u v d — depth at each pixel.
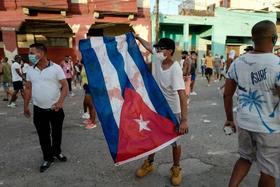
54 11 19.23
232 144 5.44
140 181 4.01
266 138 2.64
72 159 4.82
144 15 21.89
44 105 4.33
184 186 3.85
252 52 2.75
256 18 25.42
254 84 2.66
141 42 4.02
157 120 3.77
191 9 26.56
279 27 26.19
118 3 20.36
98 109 3.71
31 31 20.98
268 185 2.78
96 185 3.92
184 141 5.61
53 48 21.72
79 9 19.89
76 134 6.27
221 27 24.88
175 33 25.20
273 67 2.55
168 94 3.77
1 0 18.14
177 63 3.72
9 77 11.16
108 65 3.84
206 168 4.39
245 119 2.74
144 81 3.84
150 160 4.17
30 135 6.30
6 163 4.71
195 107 9.11
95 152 5.14
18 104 10.36
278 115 2.63
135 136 3.71
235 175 2.91
